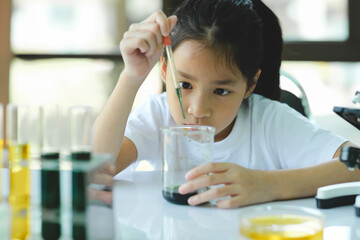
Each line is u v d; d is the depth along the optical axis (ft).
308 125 3.62
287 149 3.59
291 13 8.45
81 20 9.02
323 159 3.36
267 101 3.90
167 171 2.50
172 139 2.45
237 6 3.32
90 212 1.88
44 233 1.88
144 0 8.88
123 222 2.19
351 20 8.43
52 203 1.88
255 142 3.74
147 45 3.04
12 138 2.03
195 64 3.09
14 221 1.89
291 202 2.54
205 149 2.46
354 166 2.24
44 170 1.89
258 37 3.38
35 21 9.02
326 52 8.43
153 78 8.23
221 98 3.19
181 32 3.19
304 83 8.44
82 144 1.93
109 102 3.43
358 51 8.43
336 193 2.43
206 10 3.22
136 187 2.86
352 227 2.11
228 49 3.11
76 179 1.87
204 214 2.31
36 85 8.97
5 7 8.90
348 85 8.46
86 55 8.93
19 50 9.04
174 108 3.26
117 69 8.96
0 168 1.94
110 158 1.94
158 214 2.31
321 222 1.91
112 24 9.01
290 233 1.86
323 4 8.45
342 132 7.69
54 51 9.04
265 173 2.62
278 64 3.93
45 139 1.96
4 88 8.92
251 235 1.90
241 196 2.43
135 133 3.79
